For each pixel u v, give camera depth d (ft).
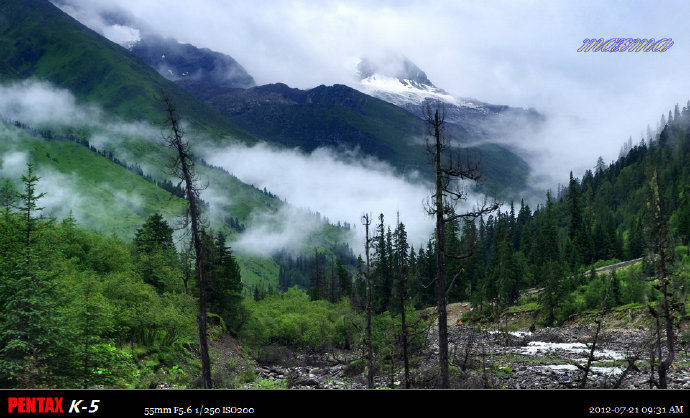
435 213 70.85
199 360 175.22
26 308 76.02
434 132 69.97
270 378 171.01
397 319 139.23
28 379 73.15
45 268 85.25
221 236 246.27
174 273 226.79
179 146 79.10
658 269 79.10
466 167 68.95
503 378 121.80
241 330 243.81
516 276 375.86
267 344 256.73
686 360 136.87
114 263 205.77
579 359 158.71
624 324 236.43
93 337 87.97
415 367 130.82
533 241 520.42
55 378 78.02
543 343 223.51
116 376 98.63
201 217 81.76
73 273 149.69
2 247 87.25
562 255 466.70
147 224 270.87
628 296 268.21
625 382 109.70
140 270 219.61
